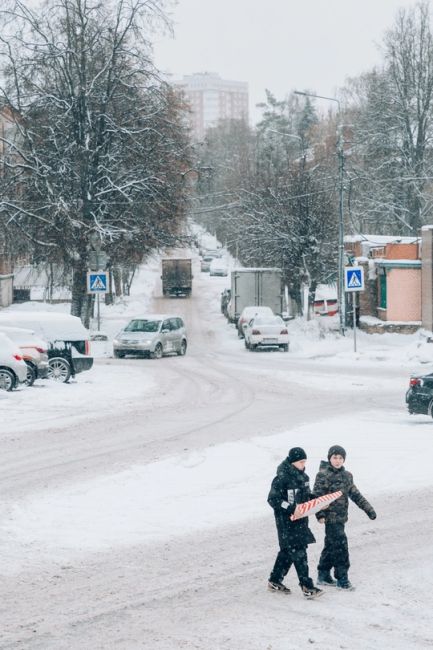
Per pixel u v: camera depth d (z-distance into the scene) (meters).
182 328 52.25
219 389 35.19
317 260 66.69
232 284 70.38
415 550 14.65
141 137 54.59
